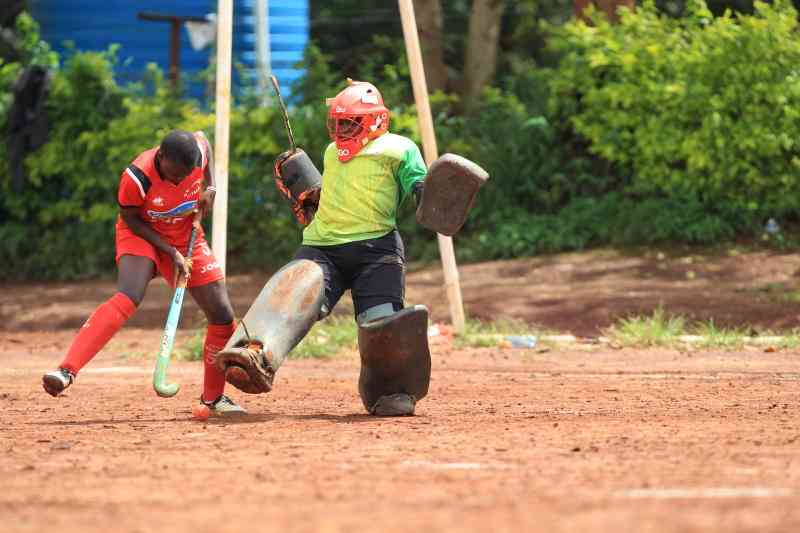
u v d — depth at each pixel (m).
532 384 32.25
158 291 58.84
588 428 22.02
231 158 64.00
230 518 13.62
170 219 24.67
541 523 12.93
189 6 73.44
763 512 13.48
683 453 18.45
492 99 65.31
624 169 60.94
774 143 55.53
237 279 62.12
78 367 24.17
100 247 66.19
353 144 24.38
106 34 74.12
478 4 73.31
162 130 64.00
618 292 51.28
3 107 66.69
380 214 24.58
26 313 56.69
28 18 69.81
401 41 73.19
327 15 95.88
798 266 53.75
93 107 65.38
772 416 24.00
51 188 67.25
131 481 16.53
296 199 25.72
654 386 31.23
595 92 59.44
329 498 14.91
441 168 22.92
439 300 52.69
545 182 62.31
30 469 17.73
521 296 51.81
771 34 56.44
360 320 24.75
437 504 14.33
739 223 58.34
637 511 13.59
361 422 23.67
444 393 30.03
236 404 26.31
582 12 65.69
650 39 58.84
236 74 69.75
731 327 46.28
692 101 56.88
